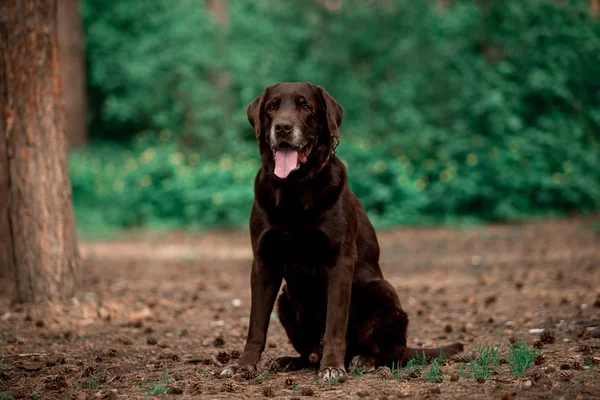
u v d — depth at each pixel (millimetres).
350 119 20344
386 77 20547
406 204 17266
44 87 7898
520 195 17344
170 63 21219
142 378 5297
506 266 11430
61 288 8062
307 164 5281
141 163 19812
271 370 5578
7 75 7816
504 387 4613
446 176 17359
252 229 5449
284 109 5316
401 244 14578
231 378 5238
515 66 17984
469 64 18250
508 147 17266
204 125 20297
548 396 4344
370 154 17969
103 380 5254
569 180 17234
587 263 11156
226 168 18531
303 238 5262
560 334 6652
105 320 7883
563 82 17703
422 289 9859
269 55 21797
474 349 6285
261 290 5445
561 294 8891
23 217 7980
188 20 21234
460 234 15570
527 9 17906
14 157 7938
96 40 24891
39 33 7820
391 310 5473
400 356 5531
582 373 4926
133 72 21766
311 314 5652
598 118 17953
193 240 16453
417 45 19344
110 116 23750
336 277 5293
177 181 18375
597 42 17922
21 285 8031
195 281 10953
